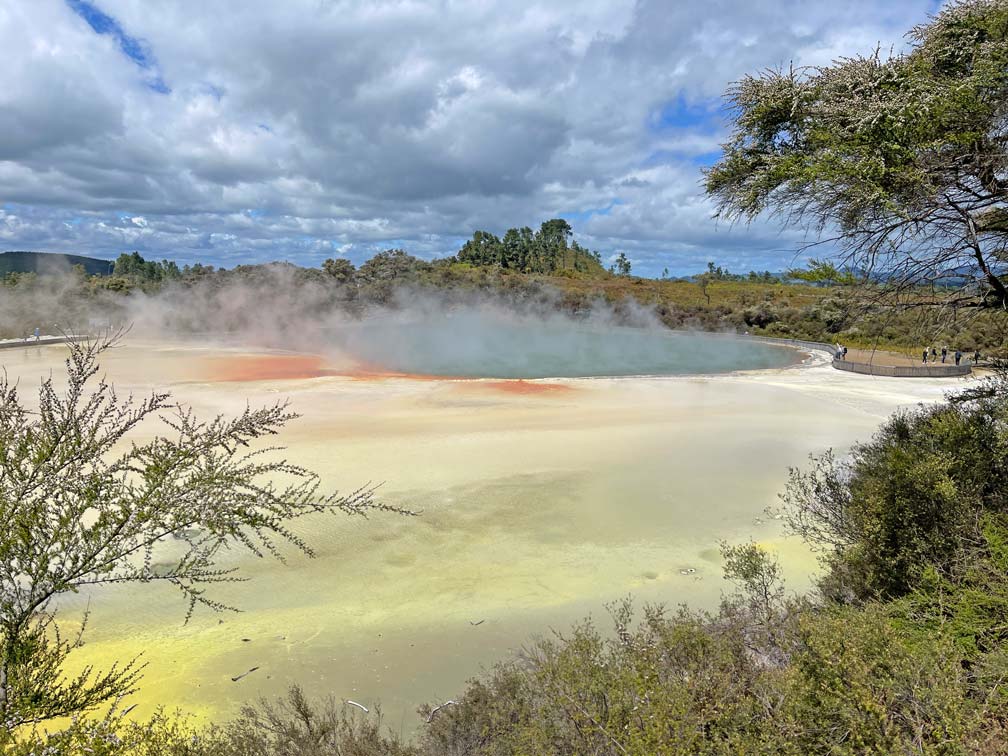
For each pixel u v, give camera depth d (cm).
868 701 373
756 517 1321
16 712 366
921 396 2778
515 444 1886
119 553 402
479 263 10725
